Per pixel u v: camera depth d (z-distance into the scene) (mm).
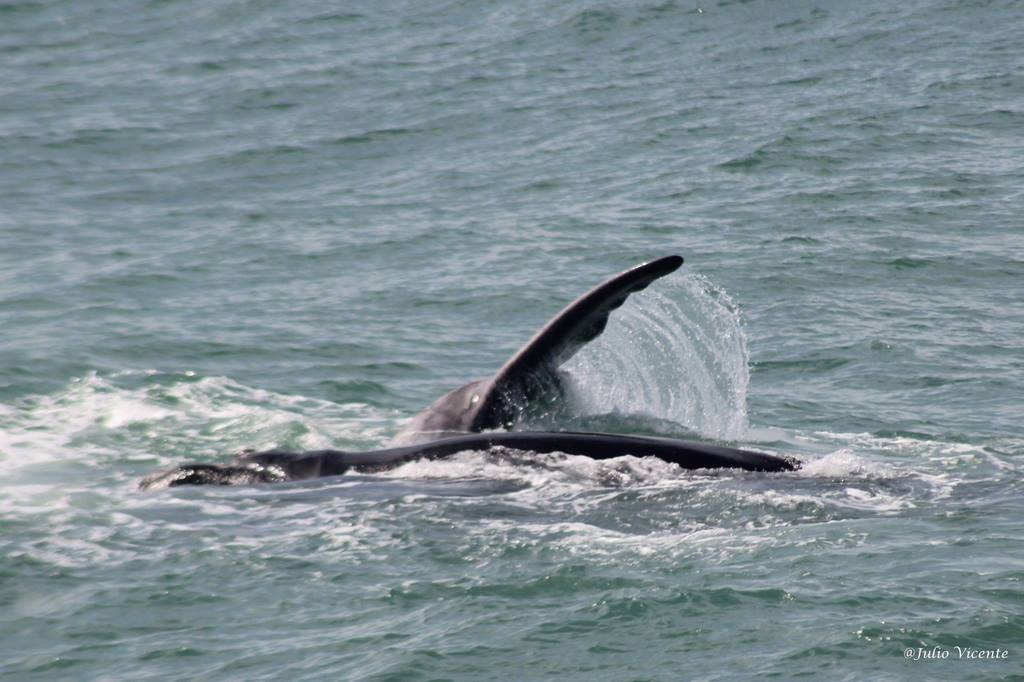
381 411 66688
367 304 86438
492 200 111875
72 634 37250
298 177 121500
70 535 44719
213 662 35250
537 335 56219
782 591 38156
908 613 36500
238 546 43219
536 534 43594
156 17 181750
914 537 42719
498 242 100125
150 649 36156
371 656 35094
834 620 36219
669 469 50812
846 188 110250
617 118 135250
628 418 60125
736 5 172000
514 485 49250
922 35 157500
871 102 134875
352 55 162875
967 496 48719
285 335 79625
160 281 91438
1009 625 35688
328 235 103250
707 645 35219
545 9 176125
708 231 100625
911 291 87000
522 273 92438
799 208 105438
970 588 38062
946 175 112625
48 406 65312
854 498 47906
